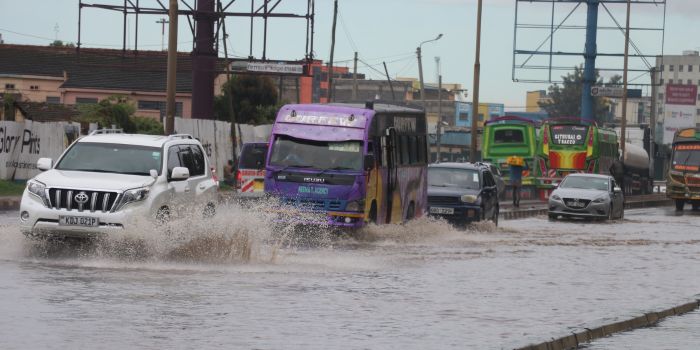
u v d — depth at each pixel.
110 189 42.06
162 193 43.66
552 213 96.12
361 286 37.94
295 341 25.84
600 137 139.88
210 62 137.25
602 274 46.44
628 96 186.12
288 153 59.75
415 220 67.38
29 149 91.75
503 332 28.39
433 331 28.25
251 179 87.69
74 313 28.64
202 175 48.47
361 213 58.97
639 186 186.75
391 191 63.75
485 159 140.88
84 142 45.75
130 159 44.84
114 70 180.00
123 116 123.50
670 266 51.53
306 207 58.91
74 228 41.69
